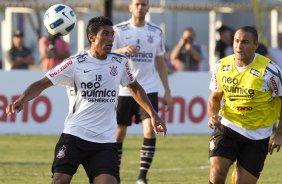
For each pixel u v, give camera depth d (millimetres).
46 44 47906
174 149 41469
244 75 21516
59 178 19938
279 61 54000
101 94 20172
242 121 21797
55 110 47031
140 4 29641
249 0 80438
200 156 38562
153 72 30031
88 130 20188
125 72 20672
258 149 21828
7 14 61812
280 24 71750
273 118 22016
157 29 30094
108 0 56031
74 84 20188
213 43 67375
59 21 23094
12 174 31547
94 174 19828
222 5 66438
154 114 20984
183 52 51531
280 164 35906
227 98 21969
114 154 20250
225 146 21750
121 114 29750
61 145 20234
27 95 19875
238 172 22062
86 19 67938
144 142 29281
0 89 46344
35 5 61406
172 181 30266
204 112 48688
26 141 43906
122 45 29891
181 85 48156
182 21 82375
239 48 21094
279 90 21516
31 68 51406
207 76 48500
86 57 20219
